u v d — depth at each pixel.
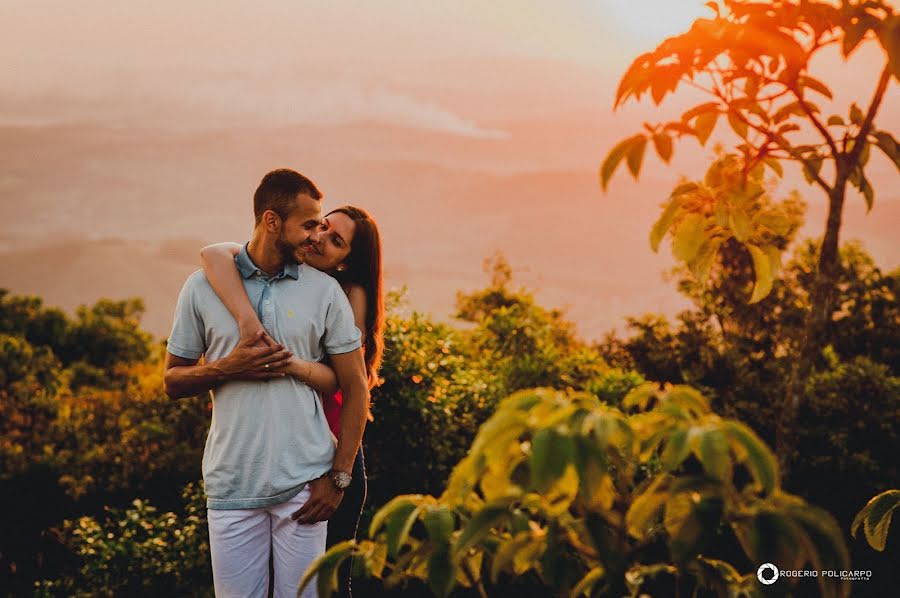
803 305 7.58
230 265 2.41
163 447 7.11
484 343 6.95
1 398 9.25
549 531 1.16
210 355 2.41
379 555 1.27
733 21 1.27
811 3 1.21
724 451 0.97
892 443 5.78
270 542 2.47
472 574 1.27
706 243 1.50
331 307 2.47
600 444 0.97
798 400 1.27
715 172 1.47
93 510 6.82
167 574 4.49
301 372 2.37
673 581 2.92
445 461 5.39
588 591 1.24
